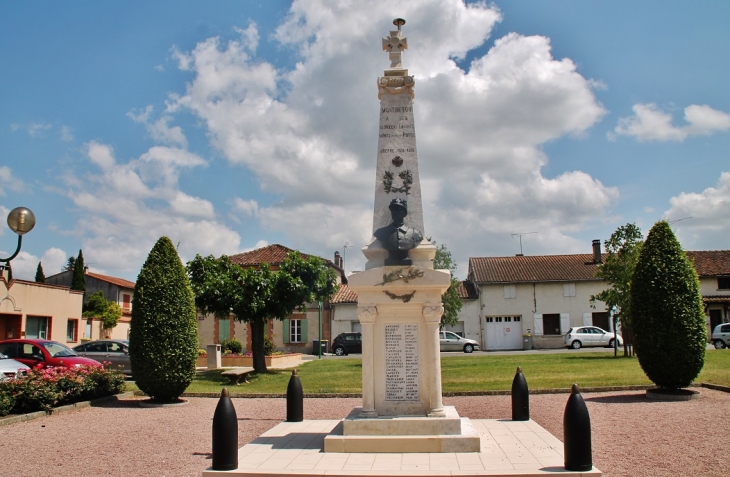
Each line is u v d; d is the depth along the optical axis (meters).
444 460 8.01
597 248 44.72
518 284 43.94
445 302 41.16
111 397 15.61
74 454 9.23
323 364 27.20
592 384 15.98
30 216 11.71
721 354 24.89
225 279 21.58
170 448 9.63
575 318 43.28
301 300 22.77
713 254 43.97
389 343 9.30
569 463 7.41
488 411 12.84
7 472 8.17
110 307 40.69
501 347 43.62
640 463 7.95
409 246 9.37
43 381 13.63
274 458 8.26
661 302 13.63
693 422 10.60
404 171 9.99
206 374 21.98
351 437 8.61
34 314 28.81
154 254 15.10
